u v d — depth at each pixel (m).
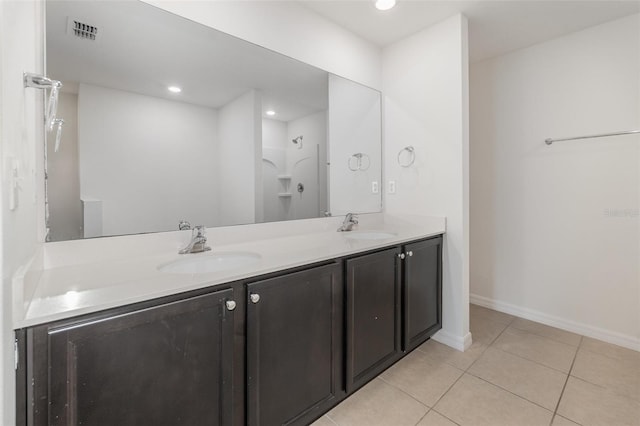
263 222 1.82
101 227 1.26
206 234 1.57
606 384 1.66
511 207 2.63
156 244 1.40
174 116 1.47
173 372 0.91
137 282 0.96
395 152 2.46
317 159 2.08
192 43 1.50
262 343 1.13
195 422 0.96
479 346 2.11
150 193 1.40
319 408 1.34
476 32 2.25
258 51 1.75
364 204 2.41
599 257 2.19
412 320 1.89
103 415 0.79
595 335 2.20
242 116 1.71
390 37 2.35
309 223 2.06
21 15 0.72
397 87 2.42
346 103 2.25
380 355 1.66
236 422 1.08
